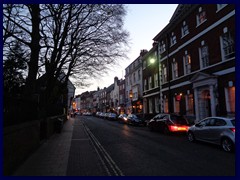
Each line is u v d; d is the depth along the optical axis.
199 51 17.91
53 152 9.01
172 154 8.51
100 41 15.30
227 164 6.93
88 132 17.52
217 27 15.66
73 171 6.30
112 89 63.47
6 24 11.41
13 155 6.26
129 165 6.92
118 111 53.81
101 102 81.00
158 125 16.34
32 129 8.94
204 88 17.19
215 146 10.30
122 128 21.28
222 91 14.98
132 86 40.78
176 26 22.33
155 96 28.23
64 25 14.54
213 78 15.60
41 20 12.73
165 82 24.72
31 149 8.79
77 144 11.21
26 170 6.34
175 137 13.77
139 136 14.37
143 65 34.22
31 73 11.66
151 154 8.54
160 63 26.55
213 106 15.62
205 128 10.37
